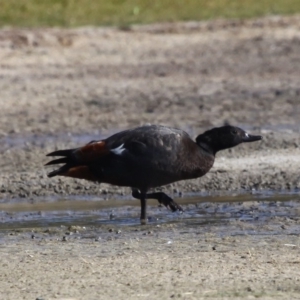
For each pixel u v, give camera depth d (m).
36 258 10.90
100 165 12.84
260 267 10.05
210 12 39.88
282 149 18.42
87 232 12.47
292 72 29.19
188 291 9.08
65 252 11.21
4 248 11.56
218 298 8.79
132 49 33.56
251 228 12.30
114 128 21.70
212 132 13.24
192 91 26.61
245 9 40.34
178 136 12.88
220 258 10.54
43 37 33.72
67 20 37.50
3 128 21.91
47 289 9.41
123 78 28.86
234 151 18.30
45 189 15.73
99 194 15.38
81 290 9.30
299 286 9.20
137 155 12.73
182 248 11.18
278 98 25.16
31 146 19.77
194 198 14.86
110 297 8.98
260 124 21.70
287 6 40.84
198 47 34.12
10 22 36.84
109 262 10.52
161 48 33.78
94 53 32.56
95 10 39.12
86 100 25.41
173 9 40.09
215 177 16.06
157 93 26.34
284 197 14.70
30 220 13.55
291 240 11.44
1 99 25.50
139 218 13.40
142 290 9.19
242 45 34.31
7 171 17.33
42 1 39.19
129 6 39.88
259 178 15.98
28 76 28.83
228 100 25.16
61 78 28.64
